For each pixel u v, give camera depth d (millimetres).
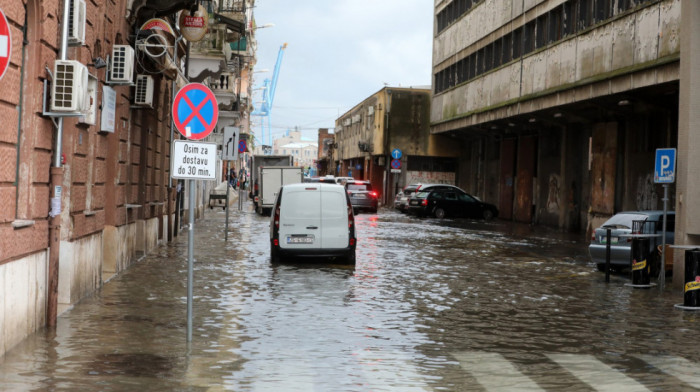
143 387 6766
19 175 8453
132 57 13445
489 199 49906
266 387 6930
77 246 11422
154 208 20453
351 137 83125
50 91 8992
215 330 9586
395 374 7582
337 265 17672
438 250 22703
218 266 16781
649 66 23094
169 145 23094
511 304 12633
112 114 13453
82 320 9914
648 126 27969
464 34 45625
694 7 14883
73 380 6895
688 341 9734
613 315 11781
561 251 23781
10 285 7816
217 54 26125
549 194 38688
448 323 10656
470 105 43844
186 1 17453
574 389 7156
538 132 40562
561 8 30906
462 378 7504
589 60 27562
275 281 14539
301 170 41375
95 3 11984
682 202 15094
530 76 33844
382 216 44625
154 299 11938
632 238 15477
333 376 7422
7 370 7141
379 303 12219
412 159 60250
